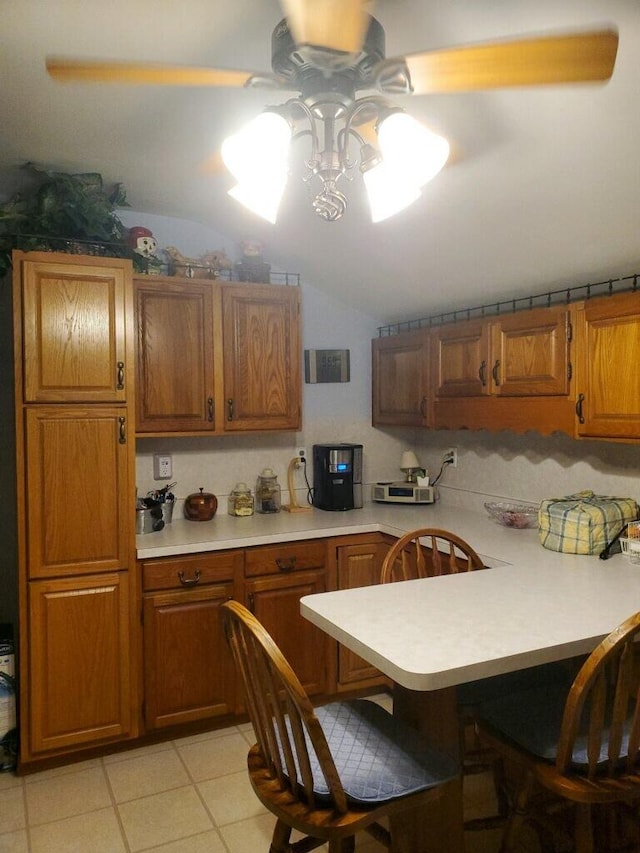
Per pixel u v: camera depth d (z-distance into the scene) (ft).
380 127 4.29
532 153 6.12
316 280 11.53
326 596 6.24
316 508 11.55
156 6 4.86
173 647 8.87
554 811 6.05
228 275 10.80
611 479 8.87
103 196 8.55
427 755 5.02
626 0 4.24
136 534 9.34
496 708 5.63
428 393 10.69
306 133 4.72
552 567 7.38
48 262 8.05
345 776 4.72
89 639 8.38
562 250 7.79
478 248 8.41
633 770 4.75
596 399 7.66
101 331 8.34
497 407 9.23
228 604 4.89
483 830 6.50
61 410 8.15
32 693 8.10
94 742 8.46
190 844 6.94
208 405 9.80
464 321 9.91
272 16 4.96
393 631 5.28
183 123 6.85
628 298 7.18
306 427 11.85
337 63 3.86
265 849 6.86
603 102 5.17
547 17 4.63
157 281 9.37
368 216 8.44
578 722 4.59
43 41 5.32
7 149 7.62
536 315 8.46
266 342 10.21
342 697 10.10
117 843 6.95
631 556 7.61
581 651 5.13
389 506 11.84
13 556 9.07
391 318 12.17
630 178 6.07
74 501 8.25
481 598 6.19
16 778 8.18
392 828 5.61
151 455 10.53
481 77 3.82
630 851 6.03
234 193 4.92
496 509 10.00
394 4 4.62
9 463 9.18
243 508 10.84
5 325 9.07
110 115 6.68
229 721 9.53
